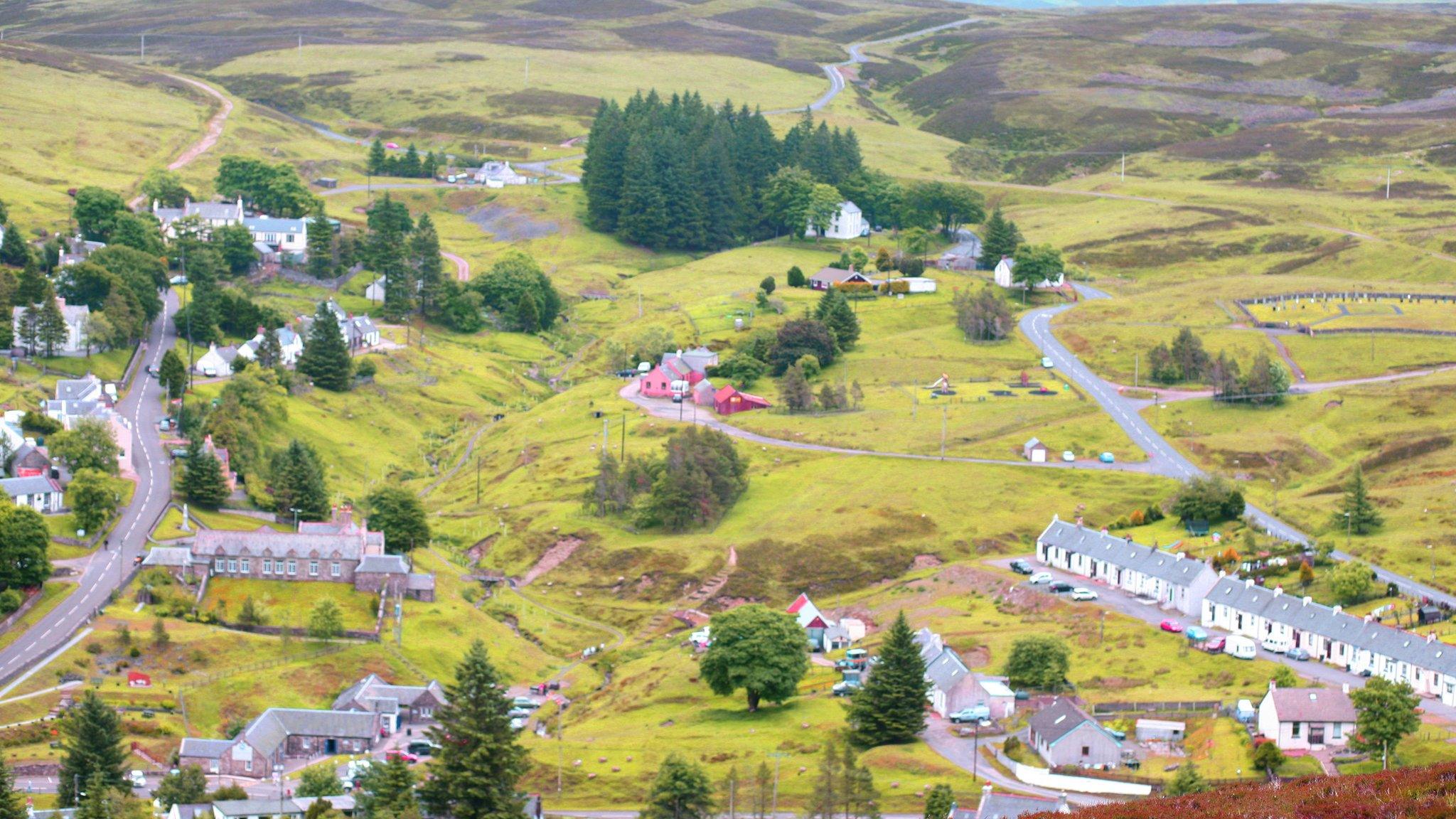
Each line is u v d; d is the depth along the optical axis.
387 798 197.00
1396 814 105.31
